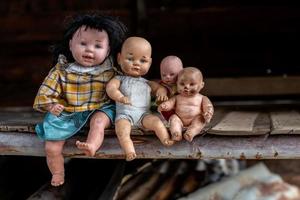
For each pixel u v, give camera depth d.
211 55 2.57
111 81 1.24
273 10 2.52
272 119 1.56
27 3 2.63
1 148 1.35
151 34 2.60
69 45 1.29
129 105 1.24
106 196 1.67
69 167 1.82
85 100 1.26
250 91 2.32
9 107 2.47
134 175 2.02
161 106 1.22
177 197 1.88
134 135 1.29
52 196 1.59
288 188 1.92
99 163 1.91
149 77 2.54
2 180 1.72
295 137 1.30
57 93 1.24
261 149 1.30
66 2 2.61
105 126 1.25
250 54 2.55
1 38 2.65
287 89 2.31
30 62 2.66
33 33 2.65
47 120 1.25
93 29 1.24
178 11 2.58
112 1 2.58
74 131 1.25
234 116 1.70
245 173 2.02
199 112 1.23
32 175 1.86
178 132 1.19
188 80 1.21
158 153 1.30
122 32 1.30
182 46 2.59
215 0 2.56
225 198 1.86
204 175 2.04
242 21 2.54
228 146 1.30
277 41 2.53
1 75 2.67
